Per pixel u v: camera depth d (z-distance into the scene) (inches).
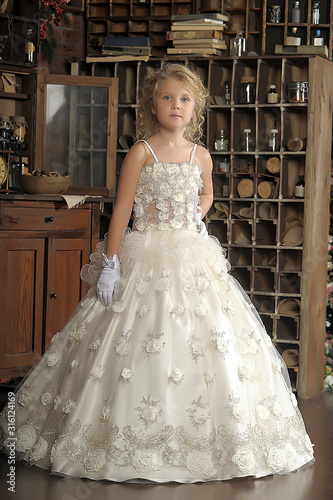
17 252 157.8
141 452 105.7
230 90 187.5
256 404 113.2
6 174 164.1
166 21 203.6
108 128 183.6
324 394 182.4
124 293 115.2
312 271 177.9
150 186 119.7
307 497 105.6
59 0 181.6
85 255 168.6
